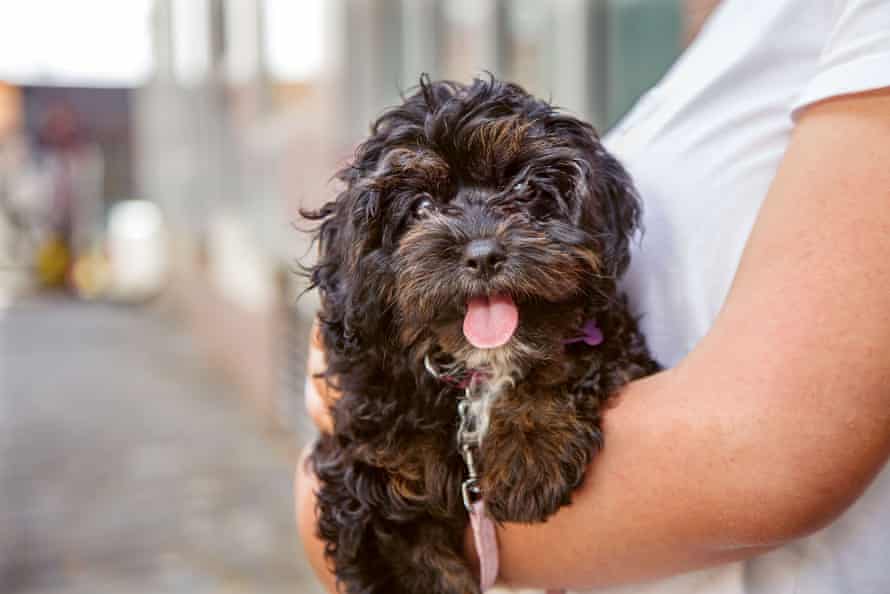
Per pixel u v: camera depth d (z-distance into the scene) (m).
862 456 1.00
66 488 5.54
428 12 4.95
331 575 1.49
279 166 7.10
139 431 6.77
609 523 1.16
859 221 1.02
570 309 1.39
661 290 1.38
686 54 1.56
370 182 1.48
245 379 7.79
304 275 1.72
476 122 1.47
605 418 1.20
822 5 1.29
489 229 1.41
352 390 1.45
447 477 1.34
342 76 5.68
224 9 9.27
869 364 1.00
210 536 4.78
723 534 1.06
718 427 1.06
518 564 1.26
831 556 1.20
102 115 22.08
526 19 4.18
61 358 9.77
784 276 1.05
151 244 15.03
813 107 1.10
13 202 15.77
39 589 4.19
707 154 1.35
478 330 1.35
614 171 1.44
